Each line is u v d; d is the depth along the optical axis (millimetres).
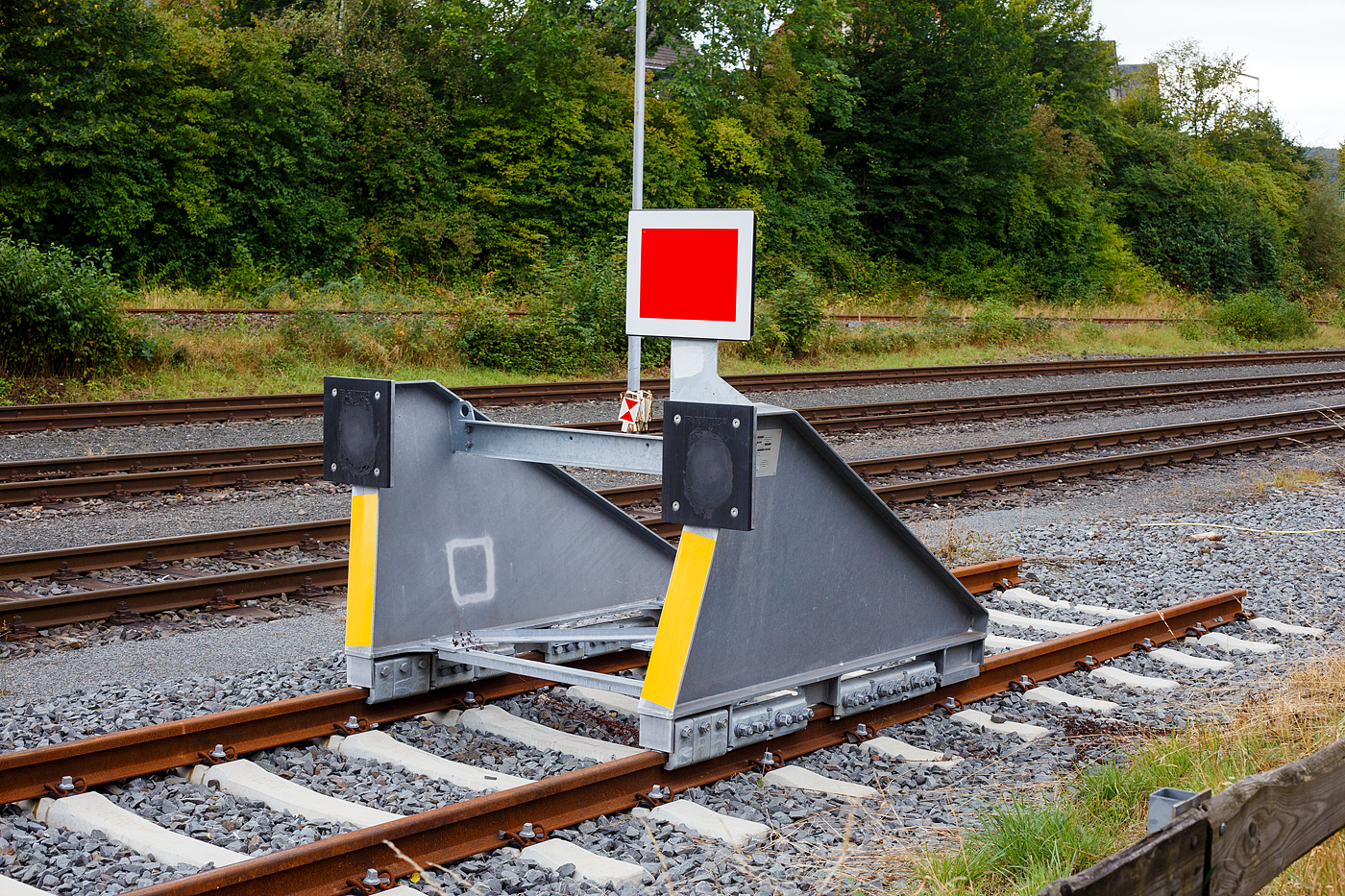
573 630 6090
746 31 41875
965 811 4781
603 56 40812
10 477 11367
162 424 15242
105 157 28516
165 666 6492
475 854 4121
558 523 6441
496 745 5371
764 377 20984
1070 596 8805
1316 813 3049
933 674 6055
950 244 50750
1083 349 32594
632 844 4344
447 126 37219
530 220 37562
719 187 43688
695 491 4641
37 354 17562
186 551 8977
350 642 5469
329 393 5484
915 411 19250
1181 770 5055
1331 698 5969
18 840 4082
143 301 25203
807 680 5312
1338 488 13758
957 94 48625
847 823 4500
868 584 5707
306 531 9664
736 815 4664
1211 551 10234
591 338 23000
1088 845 4184
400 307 25156
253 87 32062
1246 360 31172
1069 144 57812
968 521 11500
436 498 5758
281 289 27719
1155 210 61906
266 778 4680
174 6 34188
